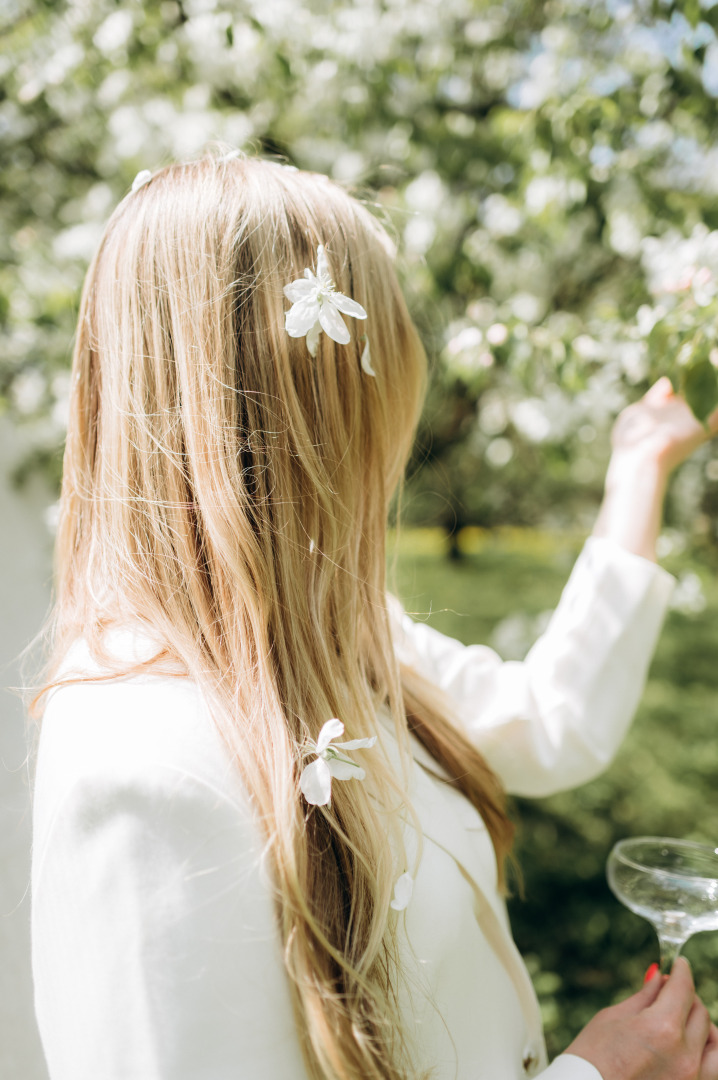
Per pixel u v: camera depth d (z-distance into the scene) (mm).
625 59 1961
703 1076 762
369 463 807
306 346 734
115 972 525
